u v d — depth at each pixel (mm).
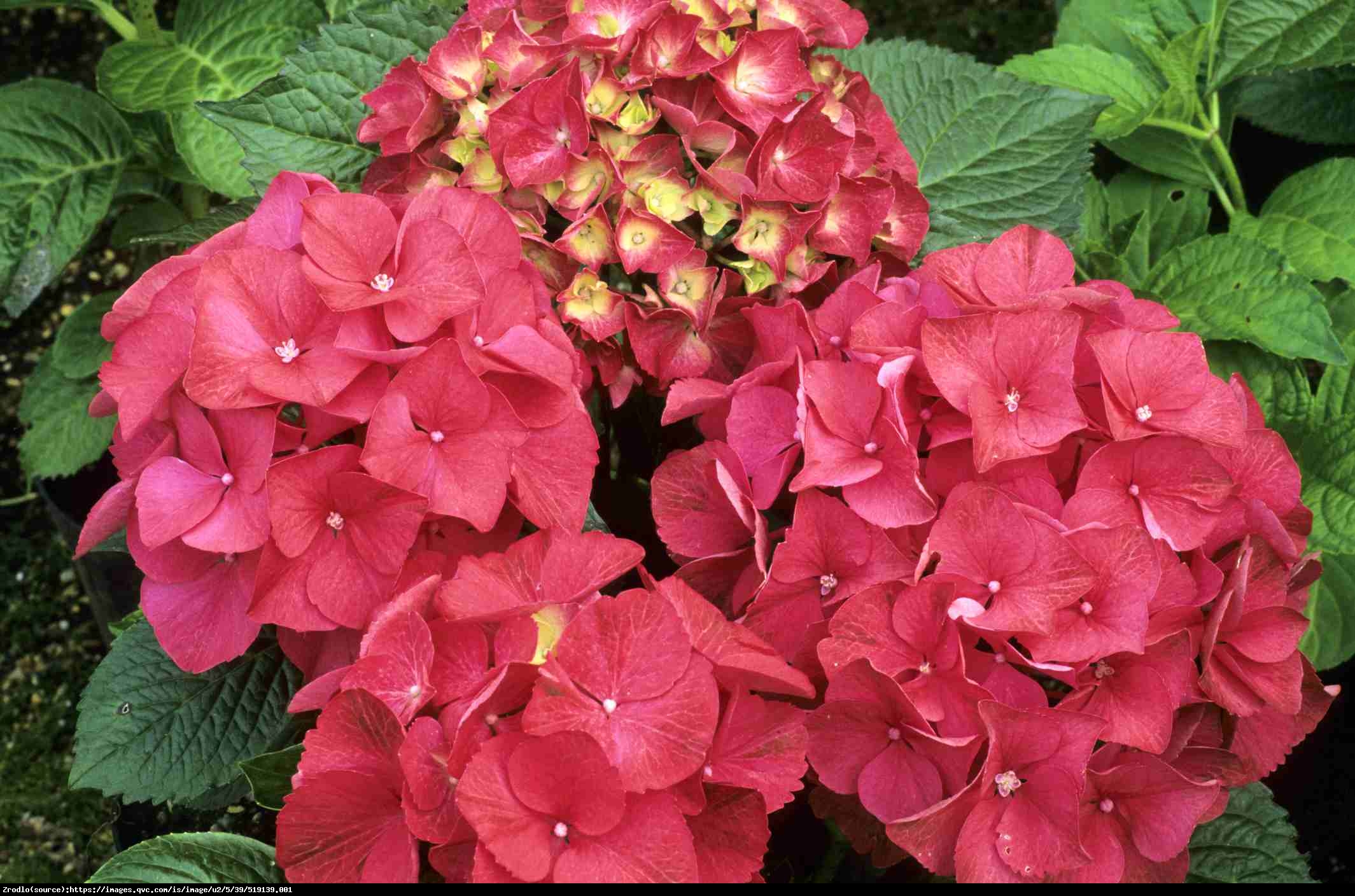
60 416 1162
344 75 980
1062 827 796
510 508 848
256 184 973
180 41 1116
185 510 819
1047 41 1512
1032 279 875
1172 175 1106
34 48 1573
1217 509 829
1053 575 807
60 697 1254
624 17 892
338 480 810
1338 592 1010
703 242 896
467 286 827
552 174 876
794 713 805
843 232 904
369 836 797
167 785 869
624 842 771
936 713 801
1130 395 833
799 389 833
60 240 1121
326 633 843
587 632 788
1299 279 1012
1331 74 1135
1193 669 817
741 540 866
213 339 815
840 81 939
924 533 833
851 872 918
